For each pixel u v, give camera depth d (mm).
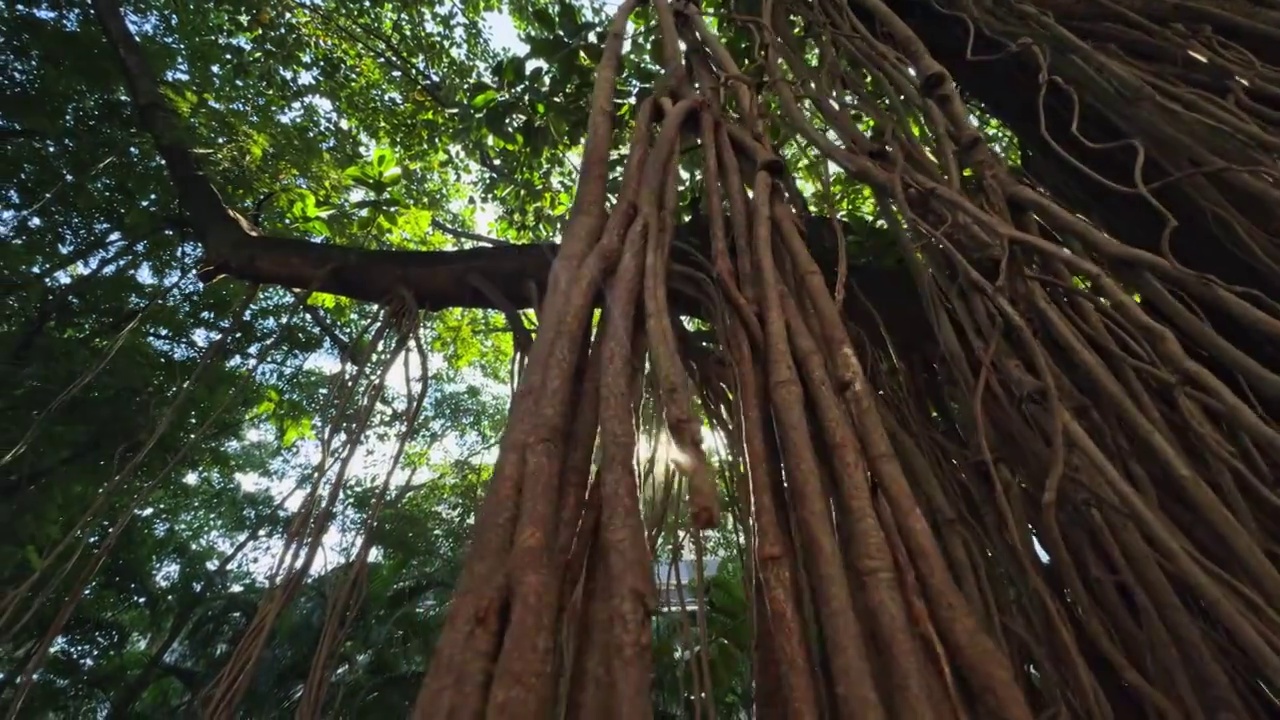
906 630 798
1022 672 1135
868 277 2188
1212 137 1607
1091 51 1812
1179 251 1707
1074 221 1349
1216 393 1062
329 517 1726
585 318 1155
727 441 1475
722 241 1393
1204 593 901
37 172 3811
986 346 1373
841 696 750
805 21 2312
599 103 1684
